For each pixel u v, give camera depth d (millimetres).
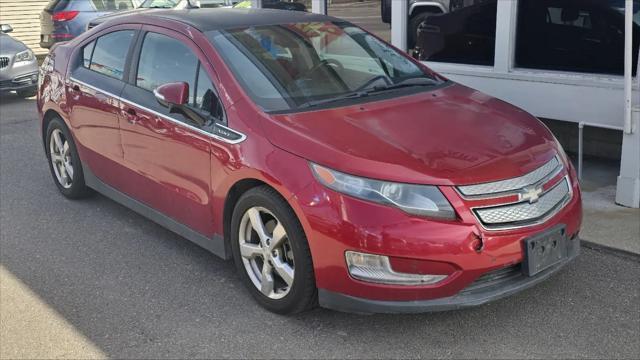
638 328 3383
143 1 13070
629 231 4449
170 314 3742
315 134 3432
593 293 3742
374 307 3184
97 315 3773
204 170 3877
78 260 4508
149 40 4559
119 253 4594
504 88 6387
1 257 4602
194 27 4289
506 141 3518
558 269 3434
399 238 3057
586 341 3287
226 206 3789
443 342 3330
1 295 4059
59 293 4055
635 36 5492
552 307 3609
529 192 3256
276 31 4375
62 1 12695
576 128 6207
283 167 3365
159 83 4348
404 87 4238
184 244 4715
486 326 3453
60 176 5734
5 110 10109
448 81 4535
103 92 4789
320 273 3277
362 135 3436
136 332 3570
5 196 5863
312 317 3617
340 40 4516
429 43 7121
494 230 3146
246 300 3855
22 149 7547
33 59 10820
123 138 4617
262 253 3611
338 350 3309
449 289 3119
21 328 3676
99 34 5141
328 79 4082
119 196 4938
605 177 5602
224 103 3809
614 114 5617
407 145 3359
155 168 4336
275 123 3559
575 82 5797
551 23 6000
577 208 3570
